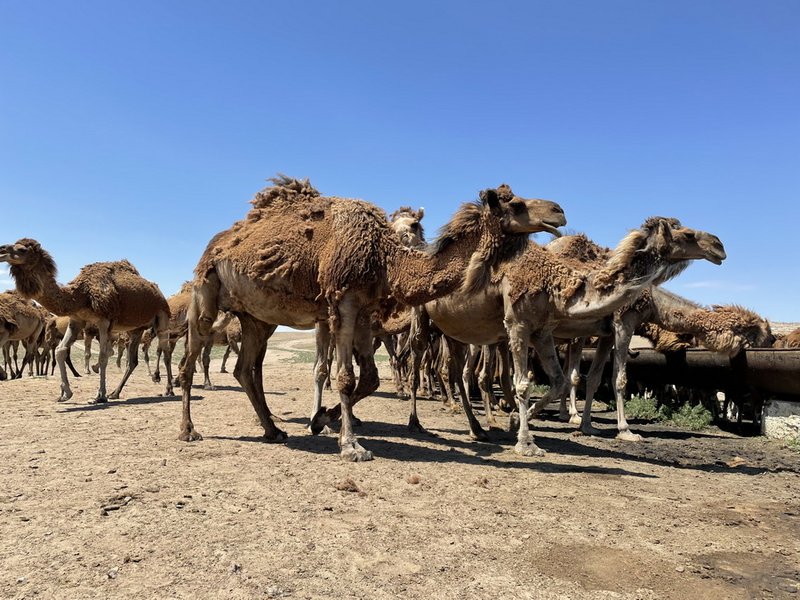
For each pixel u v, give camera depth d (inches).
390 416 456.1
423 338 387.5
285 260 284.5
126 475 225.6
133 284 485.1
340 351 275.0
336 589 133.7
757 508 212.4
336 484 222.7
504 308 329.1
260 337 321.1
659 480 255.4
